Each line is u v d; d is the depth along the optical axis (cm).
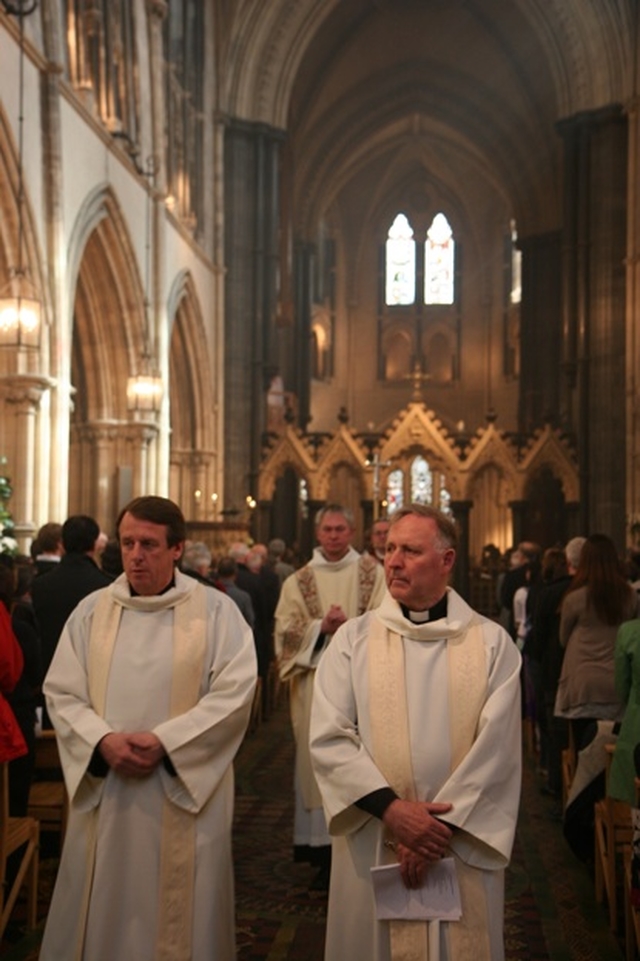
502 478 2634
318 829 605
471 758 324
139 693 366
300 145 3716
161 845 355
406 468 2641
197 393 2581
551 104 3488
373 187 4656
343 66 3600
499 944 325
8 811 523
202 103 2612
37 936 518
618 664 518
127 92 1989
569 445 2691
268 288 2758
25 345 1315
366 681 344
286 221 2947
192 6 2552
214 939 361
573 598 671
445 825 314
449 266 4691
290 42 2780
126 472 2000
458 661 342
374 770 326
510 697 337
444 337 4694
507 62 3509
